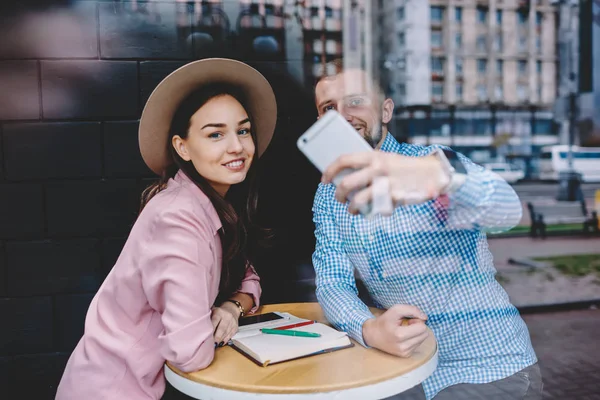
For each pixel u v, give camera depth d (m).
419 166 0.88
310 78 1.89
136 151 1.81
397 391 0.99
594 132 10.95
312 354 1.09
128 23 1.78
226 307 1.35
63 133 1.77
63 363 1.82
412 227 1.22
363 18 1.75
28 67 1.74
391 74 1.77
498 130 12.31
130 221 1.82
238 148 1.19
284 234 1.90
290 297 1.91
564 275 5.94
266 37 1.86
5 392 1.79
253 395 0.94
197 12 1.82
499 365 1.24
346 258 1.39
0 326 1.78
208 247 1.12
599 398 2.81
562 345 3.64
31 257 1.79
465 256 1.24
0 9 1.71
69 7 1.74
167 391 1.25
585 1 8.49
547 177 11.53
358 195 0.83
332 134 0.88
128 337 1.15
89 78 1.77
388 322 1.08
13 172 1.76
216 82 1.25
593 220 9.14
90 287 1.82
